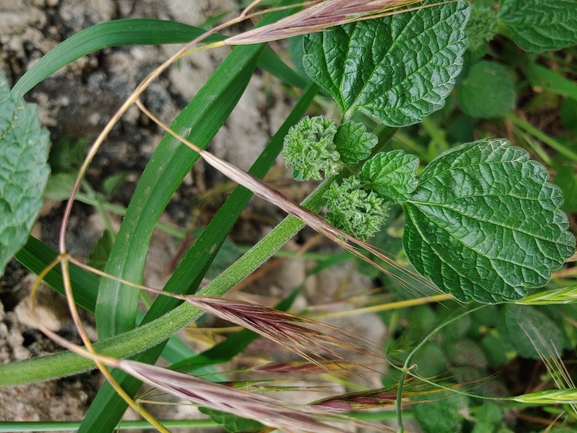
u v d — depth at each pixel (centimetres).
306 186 22
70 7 17
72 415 15
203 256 14
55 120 17
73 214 17
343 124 12
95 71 17
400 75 13
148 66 19
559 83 20
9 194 10
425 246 12
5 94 11
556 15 16
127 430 16
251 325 11
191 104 14
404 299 20
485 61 19
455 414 16
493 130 22
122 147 18
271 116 22
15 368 12
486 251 12
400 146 21
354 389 19
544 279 12
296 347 12
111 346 12
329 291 21
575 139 21
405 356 17
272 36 11
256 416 9
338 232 11
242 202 14
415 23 12
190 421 15
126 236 13
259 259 12
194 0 20
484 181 12
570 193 18
